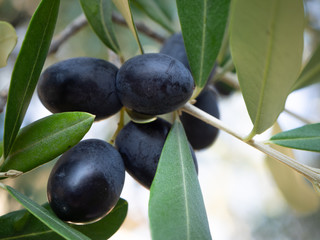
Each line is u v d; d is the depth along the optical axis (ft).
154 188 0.30
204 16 0.37
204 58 0.38
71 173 0.32
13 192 0.29
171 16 0.63
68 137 0.32
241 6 0.24
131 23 0.38
